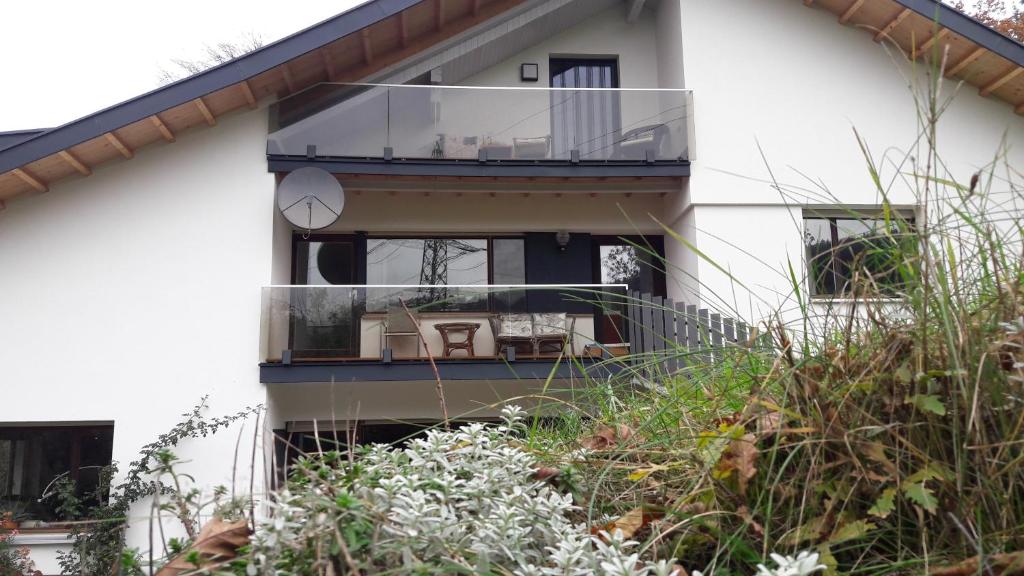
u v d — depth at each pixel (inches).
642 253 501.0
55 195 415.5
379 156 432.1
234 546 54.9
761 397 66.7
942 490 57.7
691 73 458.0
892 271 66.5
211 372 411.5
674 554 60.0
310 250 482.6
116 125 377.4
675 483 74.0
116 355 409.4
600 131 447.8
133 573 55.1
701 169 449.7
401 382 445.7
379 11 401.1
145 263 415.8
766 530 59.5
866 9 441.7
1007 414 57.8
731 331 93.5
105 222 416.8
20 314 407.8
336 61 435.2
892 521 60.8
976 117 451.8
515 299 433.7
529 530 61.8
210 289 417.4
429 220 483.8
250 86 409.4
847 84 460.1
